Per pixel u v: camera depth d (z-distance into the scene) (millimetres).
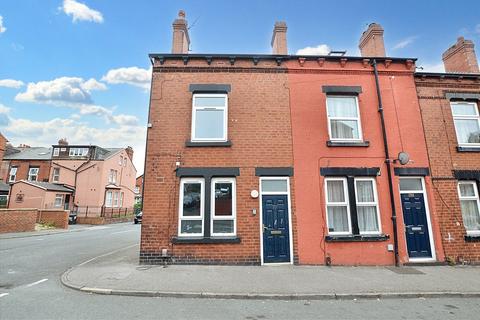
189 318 5270
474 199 10531
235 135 10125
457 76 11195
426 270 8836
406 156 10133
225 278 7676
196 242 9281
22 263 9805
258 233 9469
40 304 5844
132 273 8078
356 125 10750
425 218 10086
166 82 10422
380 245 9641
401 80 11039
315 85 10703
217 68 10586
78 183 33625
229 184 9930
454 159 10562
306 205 9766
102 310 5570
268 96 10500
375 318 5395
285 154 10086
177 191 9656
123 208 39312
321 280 7598
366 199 10148
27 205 28609
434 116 10867
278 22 11727
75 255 11297
